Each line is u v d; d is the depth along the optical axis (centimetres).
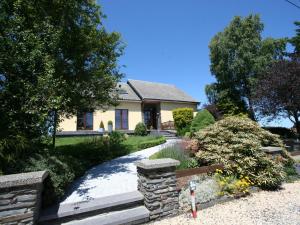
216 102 2361
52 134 660
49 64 530
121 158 977
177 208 443
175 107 2280
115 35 788
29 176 321
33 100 488
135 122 2061
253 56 2102
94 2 731
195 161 657
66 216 372
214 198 494
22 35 512
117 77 816
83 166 704
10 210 301
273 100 1326
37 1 590
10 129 473
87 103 779
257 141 665
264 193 565
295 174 724
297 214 430
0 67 491
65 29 656
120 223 378
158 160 453
